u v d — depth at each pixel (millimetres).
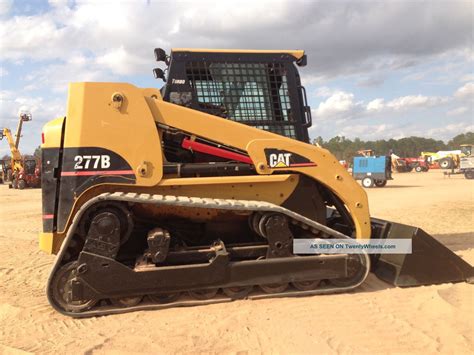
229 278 4621
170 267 4480
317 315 4312
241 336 3850
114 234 4367
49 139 4711
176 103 5188
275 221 4766
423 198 16578
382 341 3730
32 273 6363
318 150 5066
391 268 5352
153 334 3910
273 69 5512
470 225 9883
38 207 16438
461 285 5184
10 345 3746
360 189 5148
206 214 5000
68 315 4344
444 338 3766
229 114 5344
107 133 4586
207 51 5332
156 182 4656
